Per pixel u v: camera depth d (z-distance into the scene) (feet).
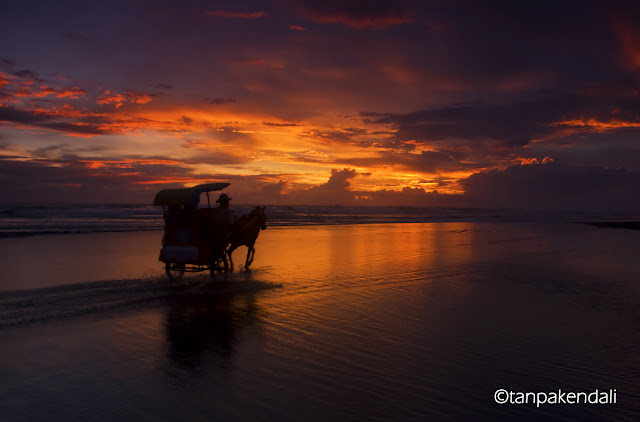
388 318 25.84
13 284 33.17
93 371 17.40
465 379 17.26
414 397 15.60
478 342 21.67
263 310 27.35
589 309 28.68
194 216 35.17
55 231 82.28
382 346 20.88
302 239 77.25
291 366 18.30
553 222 172.55
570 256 56.75
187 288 33.40
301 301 29.81
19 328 22.67
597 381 17.37
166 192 35.53
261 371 17.72
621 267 47.26
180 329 23.21
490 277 40.29
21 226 90.68
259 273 40.37
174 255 35.40
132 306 27.76
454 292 33.53
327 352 20.01
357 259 51.11
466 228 121.29
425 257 53.93
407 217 200.23
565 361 19.36
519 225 142.41
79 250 55.06
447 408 14.85
